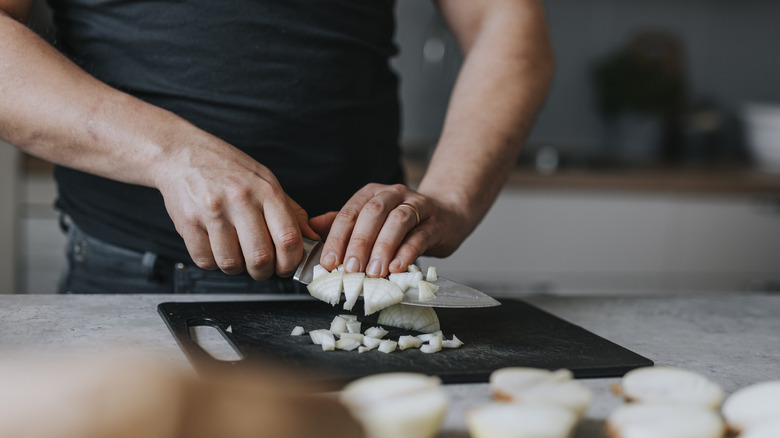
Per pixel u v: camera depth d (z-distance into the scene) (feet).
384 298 2.35
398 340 2.35
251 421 0.96
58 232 5.68
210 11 2.96
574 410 1.60
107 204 3.11
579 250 6.33
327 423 1.07
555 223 6.28
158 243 3.09
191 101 3.01
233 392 1.00
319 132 3.19
